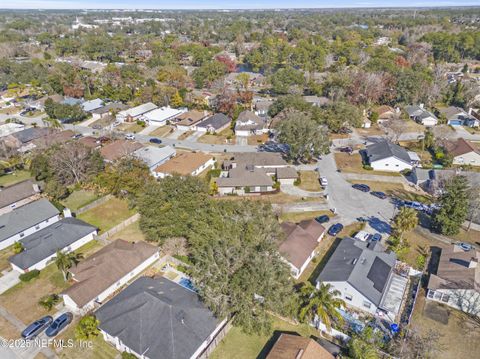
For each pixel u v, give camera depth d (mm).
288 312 39625
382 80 120125
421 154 85312
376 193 67250
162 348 34812
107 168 68000
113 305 39750
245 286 38219
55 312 41500
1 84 148500
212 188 67562
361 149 88875
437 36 196125
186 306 38844
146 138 96625
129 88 130500
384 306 41156
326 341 37250
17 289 45094
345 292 42500
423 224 58594
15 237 54438
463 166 77000
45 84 138125
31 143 89875
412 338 36906
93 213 62531
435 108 119000
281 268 40281
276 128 82000
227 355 36406
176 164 76312
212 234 44531
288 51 179875
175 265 49469
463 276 43062
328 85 126438
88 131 101500
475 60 191875
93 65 174750
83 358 36031
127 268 46312
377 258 46438
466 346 37219
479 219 58406
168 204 50594
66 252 51500
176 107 119562
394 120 98125
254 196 67625
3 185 72688
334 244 53500
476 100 117750
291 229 53250
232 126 104062
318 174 76062
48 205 60125
